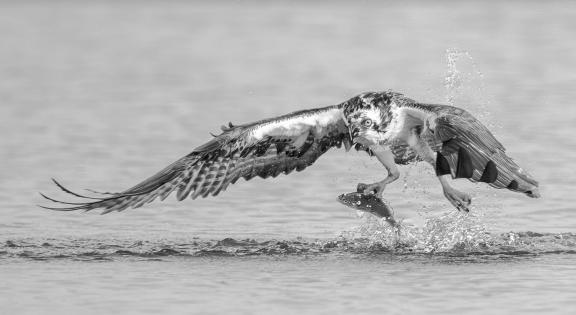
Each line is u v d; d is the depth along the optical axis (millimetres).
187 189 13930
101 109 28531
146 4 74562
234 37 49656
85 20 61375
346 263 13555
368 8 64188
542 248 14414
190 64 39531
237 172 14242
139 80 34938
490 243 14750
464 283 12398
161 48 45562
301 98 30047
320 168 21016
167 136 24375
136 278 12758
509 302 11578
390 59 38875
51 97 30859
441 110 13102
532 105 27562
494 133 23641
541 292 11969
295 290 12164
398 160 14453
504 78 32812
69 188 19375
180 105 29203
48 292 12117
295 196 18656
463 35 46062
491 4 62844
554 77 33062
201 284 12469
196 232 15945
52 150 22828
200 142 23609
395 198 18406
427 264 13445
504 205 17562
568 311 11227
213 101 29922
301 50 43375
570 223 16359
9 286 12383
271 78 34906
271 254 14203
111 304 11609
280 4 70938
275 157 14445
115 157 22047
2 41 48656
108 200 13430
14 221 16719
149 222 16703
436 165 12492
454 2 65938
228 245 14859
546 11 56125
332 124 14375
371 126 14039
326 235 15656
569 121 25156
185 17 61969
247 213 17375
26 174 20516
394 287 12242
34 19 62438
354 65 37500
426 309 11336
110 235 15680
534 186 12609
